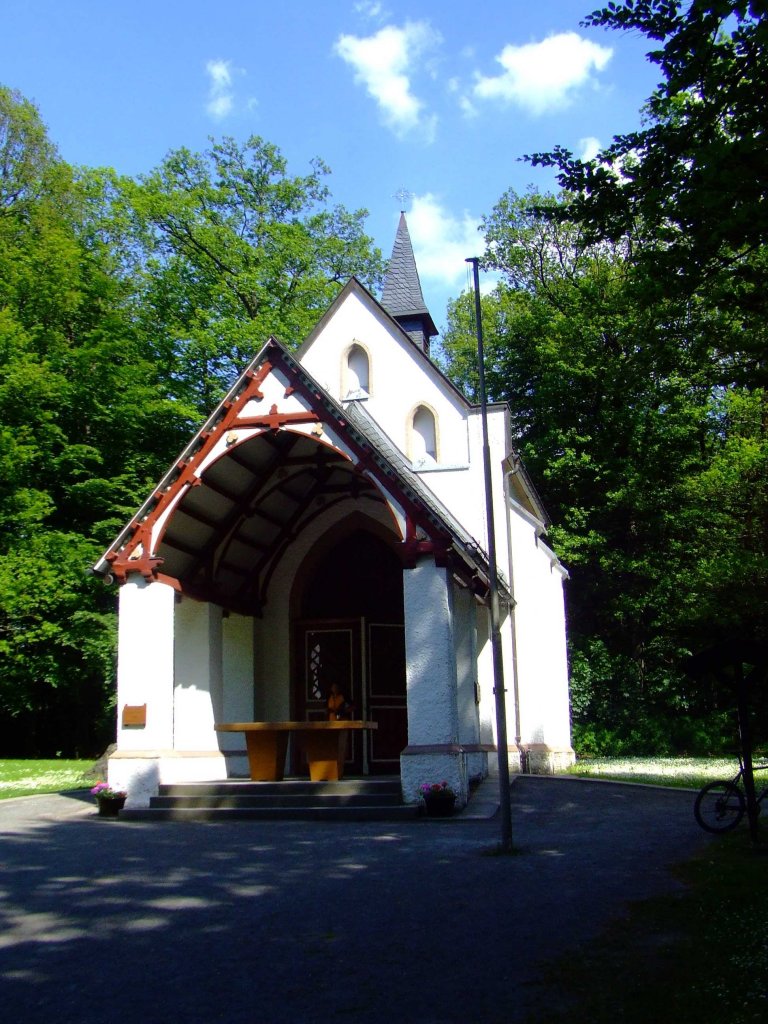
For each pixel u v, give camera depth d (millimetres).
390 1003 5723
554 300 36344
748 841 10875
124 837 12320
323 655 20109
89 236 32375
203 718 17109
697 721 30219
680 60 9016
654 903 7863
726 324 10219
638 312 11312
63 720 33719
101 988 6117
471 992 5867
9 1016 5652
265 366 15852
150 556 15789
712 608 27234
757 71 8734
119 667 15664
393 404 21203
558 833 11953
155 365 30062
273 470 17344
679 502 31719
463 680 17359
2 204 32844
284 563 20156
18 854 10906
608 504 31844
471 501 20453
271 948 6898
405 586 14883
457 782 14148
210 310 30969
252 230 32906
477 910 7816
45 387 27516
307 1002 5781
